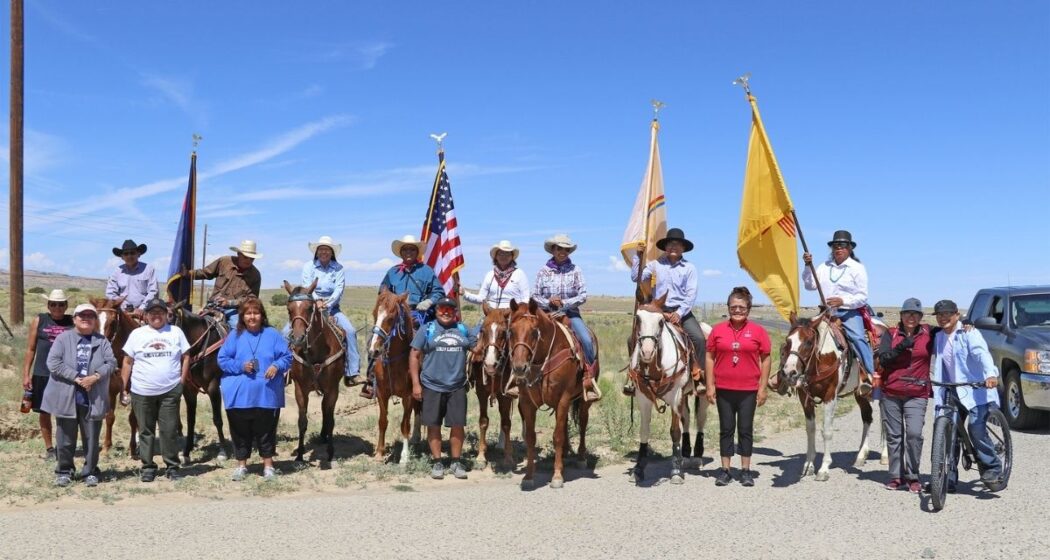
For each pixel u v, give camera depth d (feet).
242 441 31.76
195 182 43.88
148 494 29.12
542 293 35.83
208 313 37.19
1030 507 27.02
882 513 26.48
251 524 24.72
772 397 61.16
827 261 36.01
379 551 21.99
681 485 31.27
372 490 30.53
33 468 32.48
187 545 22.38
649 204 39.86
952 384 27.94
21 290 67.77
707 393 31.58
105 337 31.40
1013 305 47.80
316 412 49.83
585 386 33.40
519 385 30.09
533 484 30.78
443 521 25.32
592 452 39.06
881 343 29.89
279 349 31.71
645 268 36.17
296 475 32.83
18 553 21.39
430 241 45.01
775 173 37.09
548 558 21.53
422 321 34.99
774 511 26.84
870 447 40.81
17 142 67.31
